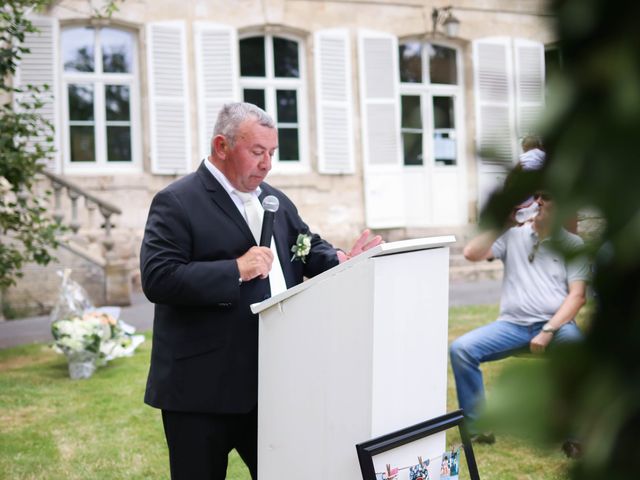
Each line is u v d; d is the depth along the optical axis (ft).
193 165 44.86
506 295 15.05
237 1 45.57
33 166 25.32
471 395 14.87
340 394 7.59
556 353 1.63
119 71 44.32
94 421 18.61
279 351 8.05
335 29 47.24
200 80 45.03
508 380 1.65
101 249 40.47
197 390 9.11
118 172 43.75
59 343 22.80
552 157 1.59
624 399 1.51
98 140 43.65
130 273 37.81
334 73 47.24
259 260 9.01
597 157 1.52
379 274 7.31
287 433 8.03
